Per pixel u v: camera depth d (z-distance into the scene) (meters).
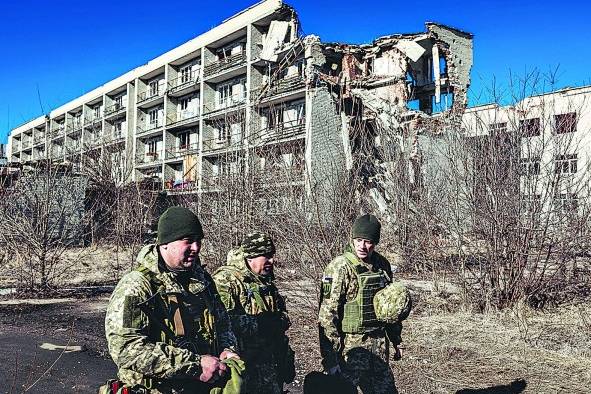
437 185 10.07
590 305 8.73
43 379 5.68
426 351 6.55
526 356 6.29
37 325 8.58
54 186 12.75
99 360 6.46
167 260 2.57
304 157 10.66
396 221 11.07
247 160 12.68
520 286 8.61
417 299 9.19
